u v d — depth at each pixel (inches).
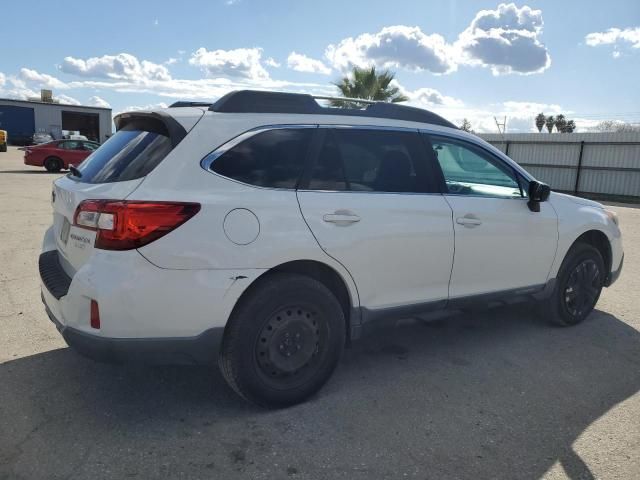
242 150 127.1
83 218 117.3
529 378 154.3
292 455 113.6
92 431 120.4
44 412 128.0
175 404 133.4
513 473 109.7
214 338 119.7
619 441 122.1
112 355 113.4
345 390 143.9
